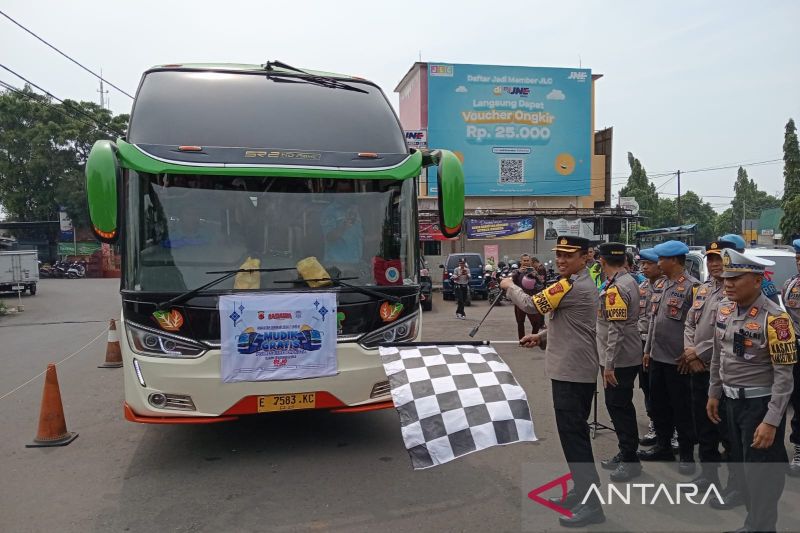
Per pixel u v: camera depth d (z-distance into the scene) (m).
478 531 3.86
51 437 5.80
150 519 4.11
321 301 4.98
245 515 4.14
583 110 33.47
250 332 4.84
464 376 4.09
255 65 6.11
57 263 40.22
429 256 31.05
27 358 11.06
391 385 4.04
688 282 4.96
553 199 33.75
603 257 5.08
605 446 5.52
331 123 5.55
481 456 5.22
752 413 3.57
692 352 4.46
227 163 4.99
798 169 37.34
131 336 4.85
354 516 4.09
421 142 30.55
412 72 33.31
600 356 5.31
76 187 40.25
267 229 5.04
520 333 11.29
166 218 4.91
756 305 3.59
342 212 5.22
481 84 32.59
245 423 6.33
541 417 6.43
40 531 3.96
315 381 4.96
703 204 69.62
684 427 4.84
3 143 40.09
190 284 4.84
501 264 22.52
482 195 32.84
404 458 5.22
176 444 5.73
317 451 5.44
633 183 58.28
